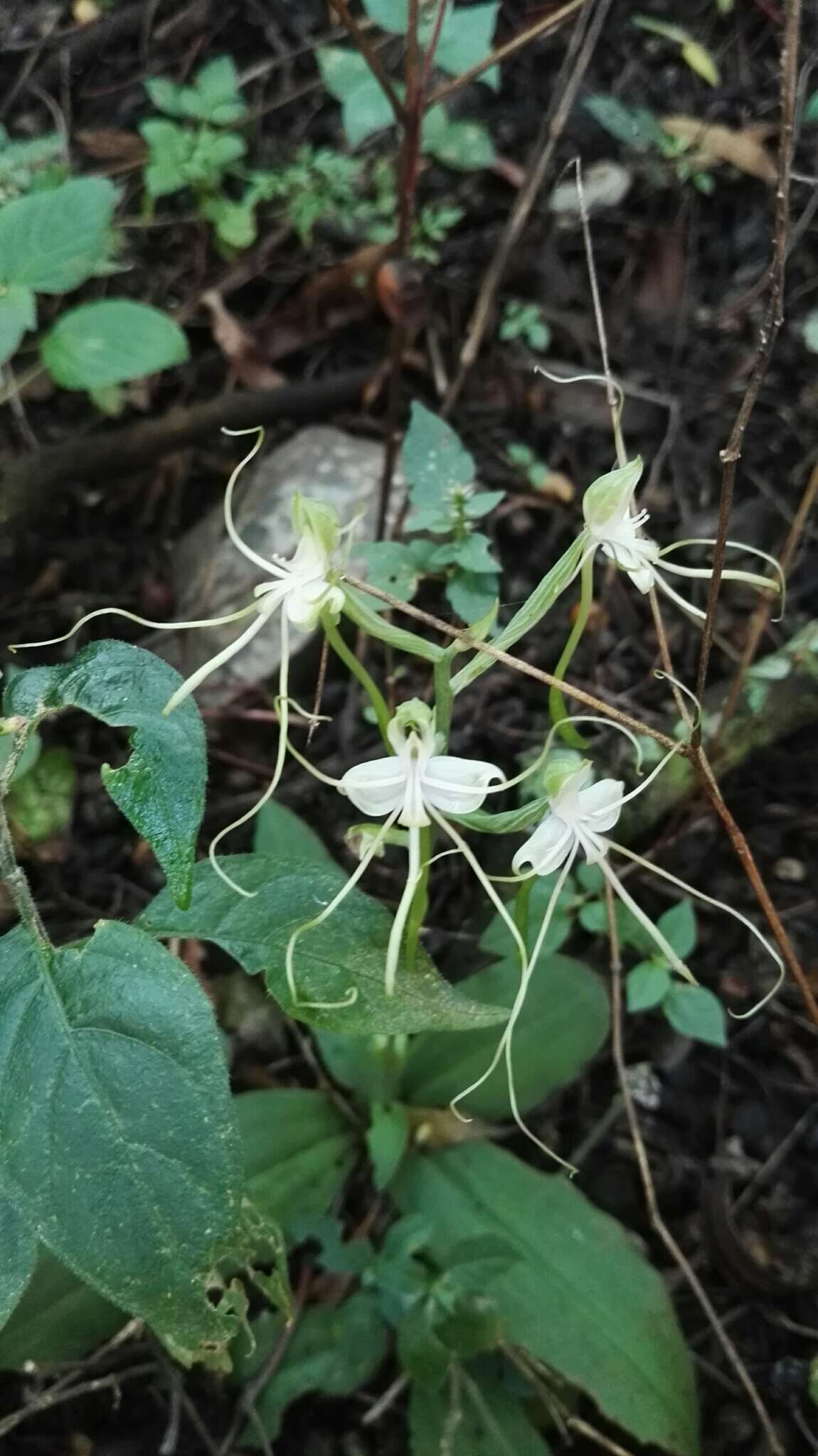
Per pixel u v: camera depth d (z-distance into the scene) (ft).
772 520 1.22
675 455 1.26
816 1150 0.99
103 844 1.08
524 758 1.10
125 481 1.23
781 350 1.30
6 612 1.17
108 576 1.20
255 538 1.16
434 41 0.95
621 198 1.35
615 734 1.13
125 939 0.54
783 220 0.56
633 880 1.09
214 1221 0.50
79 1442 0.85
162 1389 0.87
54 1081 0.51
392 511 1.17
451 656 0.54
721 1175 0.97
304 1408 0.88
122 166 1.35
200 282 1.32
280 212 1.34
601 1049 1.01
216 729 1.11
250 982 1.02
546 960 0.90
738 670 1.03
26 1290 0.73
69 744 1.11
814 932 1.07
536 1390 0.82
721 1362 0.92
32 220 0.81
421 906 0.57
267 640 1.12
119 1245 0.50
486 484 1.24
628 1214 0.97
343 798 1.10
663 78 1.39
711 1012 0.87
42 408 1.25
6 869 0.55
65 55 1.39
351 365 1.30
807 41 1.38
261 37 1.42
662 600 1.20
